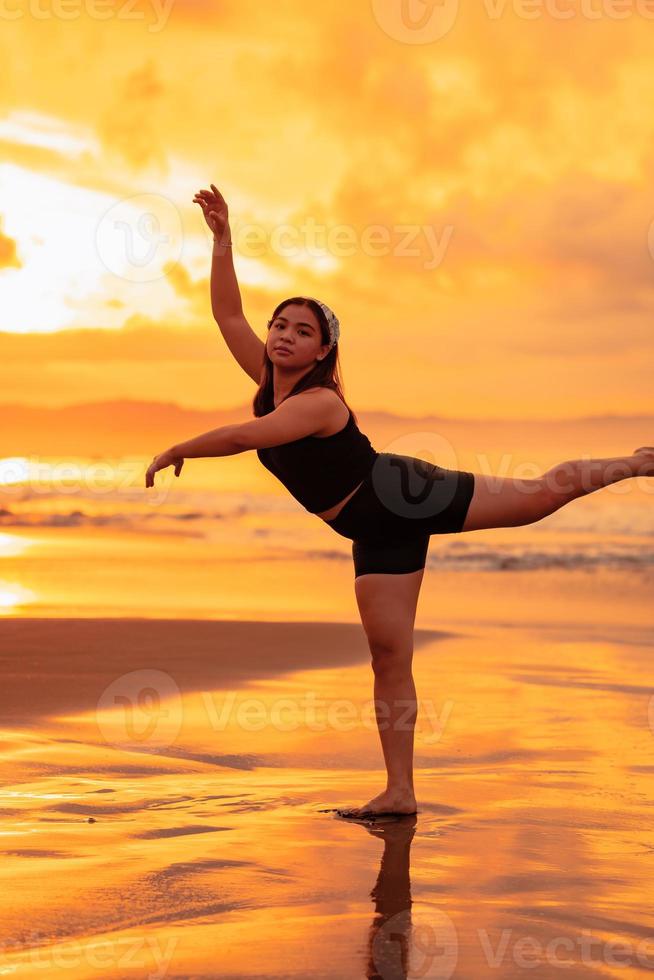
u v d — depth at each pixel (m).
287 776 5.06
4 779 4.77
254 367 5.27
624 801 4.64
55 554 17.38
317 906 3.24
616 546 20.17
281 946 2.90
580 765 5.33
